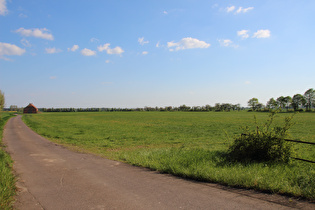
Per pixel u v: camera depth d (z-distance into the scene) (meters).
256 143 7.56
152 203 4.21
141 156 9.01
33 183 5.76
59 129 28.94
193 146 14.19
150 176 6.25
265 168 6.27
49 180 6.03
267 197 4.38
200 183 5.48
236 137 8.41
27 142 15.66
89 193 4.89
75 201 4.43
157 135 22.45
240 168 6.36
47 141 16.42
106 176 6.32
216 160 7.70
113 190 5.05
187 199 4.37
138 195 4.68
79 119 58.81
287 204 3.99
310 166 6.54
